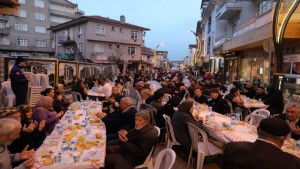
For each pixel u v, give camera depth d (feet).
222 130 16.71
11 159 11.31
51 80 46.03
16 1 38.45
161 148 22.02
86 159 11.09
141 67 156.35
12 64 39.81
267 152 7.45
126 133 14.16
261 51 52.03
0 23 172.45
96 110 22.95
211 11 119.34
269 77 39.91
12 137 10.73
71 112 22.04
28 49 183.73
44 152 11.91
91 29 126.41
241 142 8.20
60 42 146.51
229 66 79.25
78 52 132.26
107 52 134.10
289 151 12.58
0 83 38.70
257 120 21.95
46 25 193.57
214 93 26.89
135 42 145.59
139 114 13.84
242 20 73.20
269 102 25.54
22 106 16.03
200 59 148.56
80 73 60.54
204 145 16.71
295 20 35.06
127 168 13.46
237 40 52.70
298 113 16.28
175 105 22.82
